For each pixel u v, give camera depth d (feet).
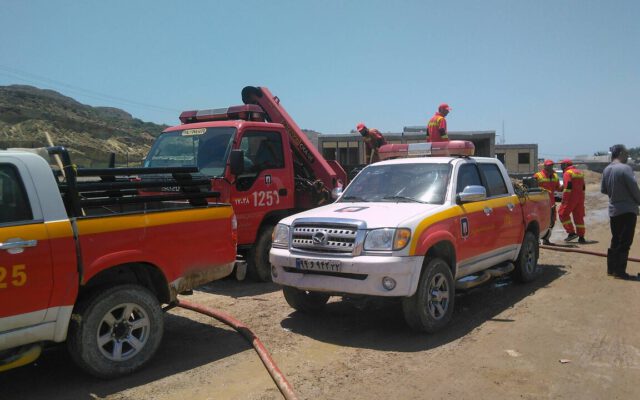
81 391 14.74
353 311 22.63
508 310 22.43
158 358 17.26
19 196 13.92
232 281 28.94
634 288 26.20
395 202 21.50
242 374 15.85
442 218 19.67
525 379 15.16
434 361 16.61
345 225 18.56
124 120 462.19
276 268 20.21
